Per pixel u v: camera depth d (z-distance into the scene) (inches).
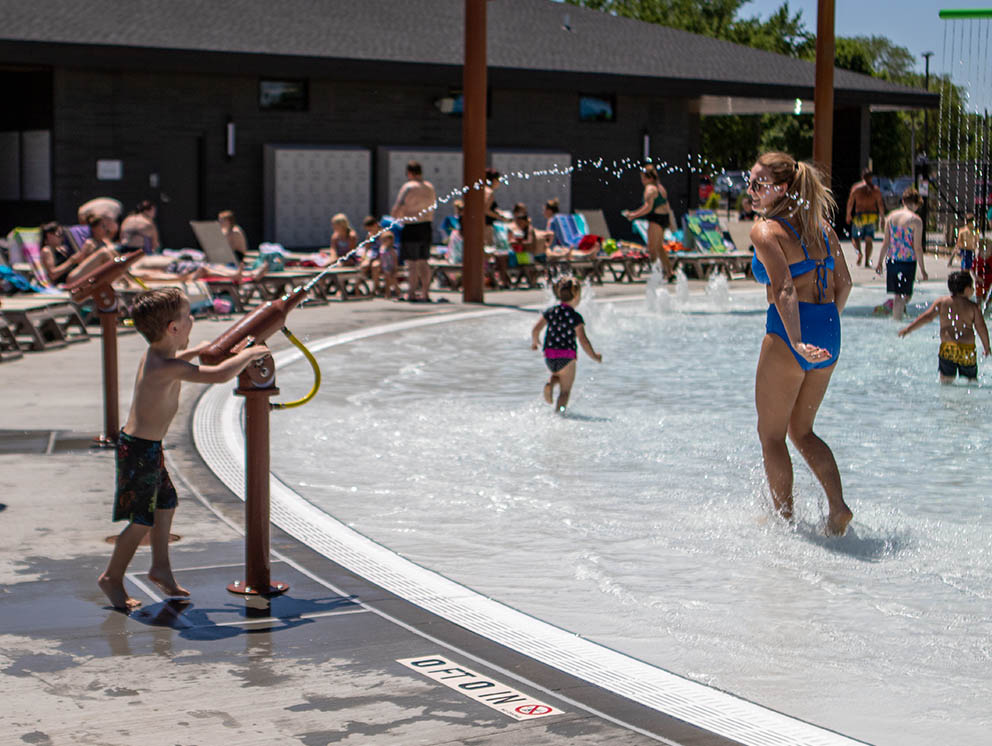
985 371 454.9
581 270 892.0
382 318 652.1
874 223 1030.4
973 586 213.6
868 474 292.7
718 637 188.1
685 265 942.4
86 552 225.0
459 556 230.5
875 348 520.7
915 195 627.5
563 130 1269.7
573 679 167.9
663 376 453.1
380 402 397.4
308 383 436.8
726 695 164.6
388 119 1177.4
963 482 285.4
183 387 414.6
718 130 2294.5
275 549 230.8
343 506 267.4
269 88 1112.8
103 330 320.5
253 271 703.1
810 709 160.7
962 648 184.9
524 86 1194.0
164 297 191.3
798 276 241.4
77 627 184.5
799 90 1325.0
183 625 186.2
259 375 198.5
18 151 1065.5
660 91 1253.7
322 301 724.0
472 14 722.2
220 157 1096.8
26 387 420.2
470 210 740.0
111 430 323.0
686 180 1358.3
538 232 858.1
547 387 382.6
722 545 237.1
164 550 199.8
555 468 302.8
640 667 174.1
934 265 1023.0
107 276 315.6
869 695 166.1
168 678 164.2
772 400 246.8
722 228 1000.9
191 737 145.2
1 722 149.1
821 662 178.4
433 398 405.4
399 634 184.4
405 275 807.7
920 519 254.5
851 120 1419.8
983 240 636.7
